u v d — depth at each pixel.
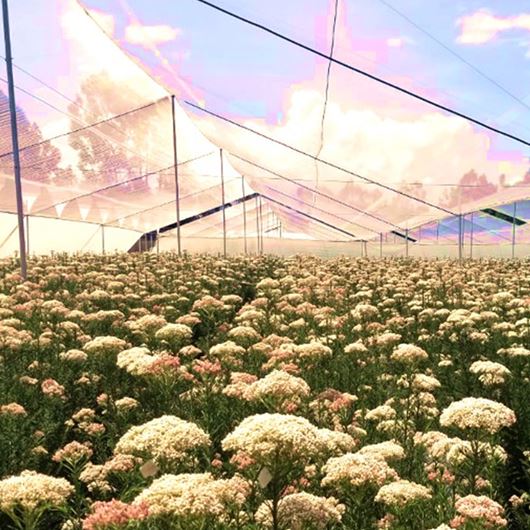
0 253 46.09
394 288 20.31
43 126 31.47
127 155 38.16
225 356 8.67
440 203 35.12
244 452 4.24
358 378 9.09
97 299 16.06
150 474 4.71
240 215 66.25
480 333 11.53
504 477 6.11
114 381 8.74
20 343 10.22
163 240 66.94
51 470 6.76
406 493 4.70
